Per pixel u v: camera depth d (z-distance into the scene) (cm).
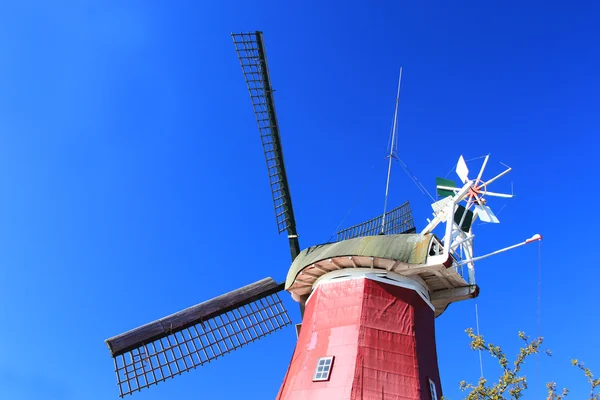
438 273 2141
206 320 2448
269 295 2586
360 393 1812
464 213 2266
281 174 2730
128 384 2236
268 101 2786
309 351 2016
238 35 2773
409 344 1988
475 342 1695
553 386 1667
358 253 2127
